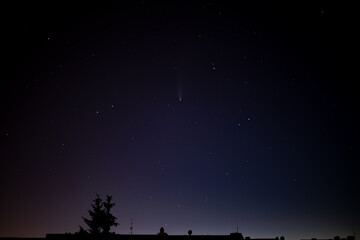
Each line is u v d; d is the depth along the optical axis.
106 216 19.78
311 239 27.69
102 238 19.38
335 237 27.84
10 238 20.34
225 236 23.33
